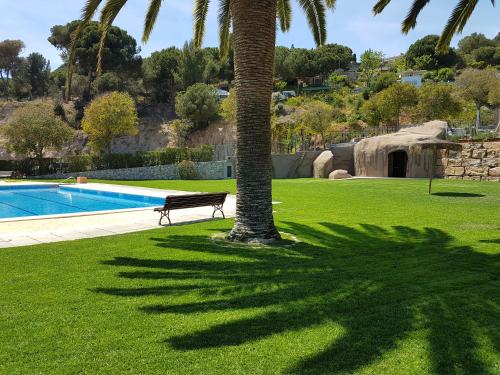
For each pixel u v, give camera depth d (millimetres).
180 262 7117
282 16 14102
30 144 40125
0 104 65812
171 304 5074
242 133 8766
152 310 4879
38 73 79812
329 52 97250
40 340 4129
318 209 14164
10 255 7699
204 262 7113
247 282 5938
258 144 8727
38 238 9469
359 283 5879
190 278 6152
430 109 43625
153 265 6926
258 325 4441
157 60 68875
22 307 5012
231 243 8719
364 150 32531
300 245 8500
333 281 5984
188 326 4426
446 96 43406
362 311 4828
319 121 43656
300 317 4648
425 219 11875
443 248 8211
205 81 72500
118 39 65312
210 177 38844
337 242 8820
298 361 3682
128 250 8109
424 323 4477
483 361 3668
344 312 4801
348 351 3865
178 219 12547
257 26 8445
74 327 4430
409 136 30953
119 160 40000
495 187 21266
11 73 81438
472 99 51625
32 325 4484
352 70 101125
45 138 40375
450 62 91312
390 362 3664
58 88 74500
